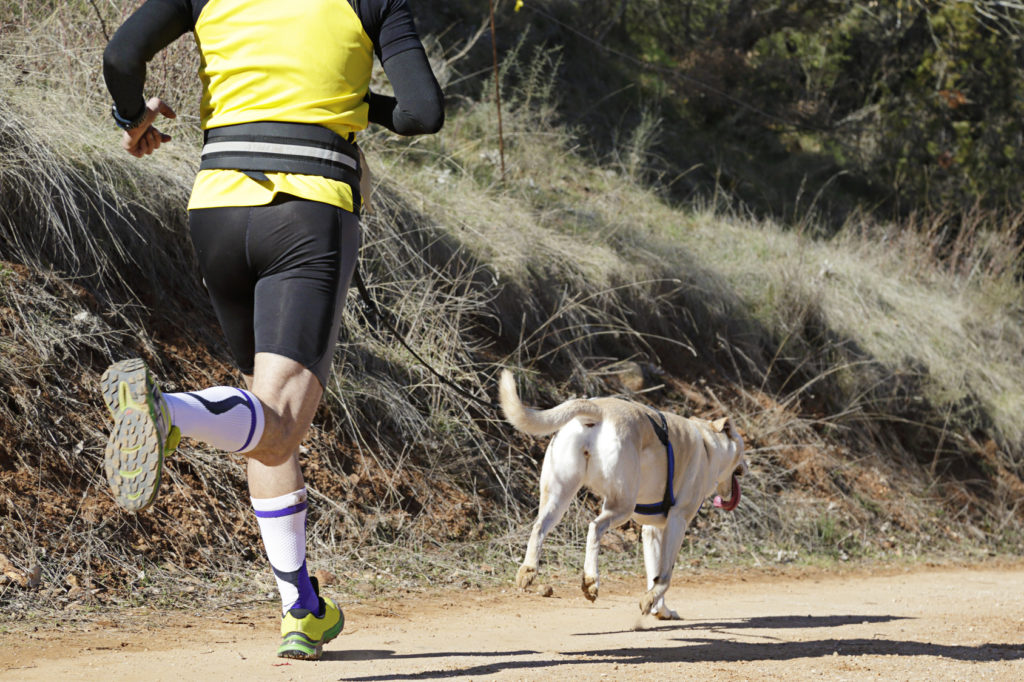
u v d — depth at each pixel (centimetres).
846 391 1416
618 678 412
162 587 634
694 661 477
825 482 1242
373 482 846
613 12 2014
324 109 365
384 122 389
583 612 691
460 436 954
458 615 653
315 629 428
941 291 1805
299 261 356
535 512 939
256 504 418
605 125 1867
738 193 1927
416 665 434
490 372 1045
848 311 1534
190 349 832
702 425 710
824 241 1825
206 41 370
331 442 847
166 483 714
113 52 350
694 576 920
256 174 357
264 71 362
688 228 1623
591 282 1245
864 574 1039
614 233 1377
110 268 821
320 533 770
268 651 473
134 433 297
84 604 585
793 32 2283
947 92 2208
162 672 407
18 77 883
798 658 493
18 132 802
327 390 869
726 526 1073
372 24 375
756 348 1392
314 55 364
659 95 2059
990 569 1171
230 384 829
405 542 812
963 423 1507
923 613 720
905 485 1349
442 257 1101
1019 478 1520
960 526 1325
